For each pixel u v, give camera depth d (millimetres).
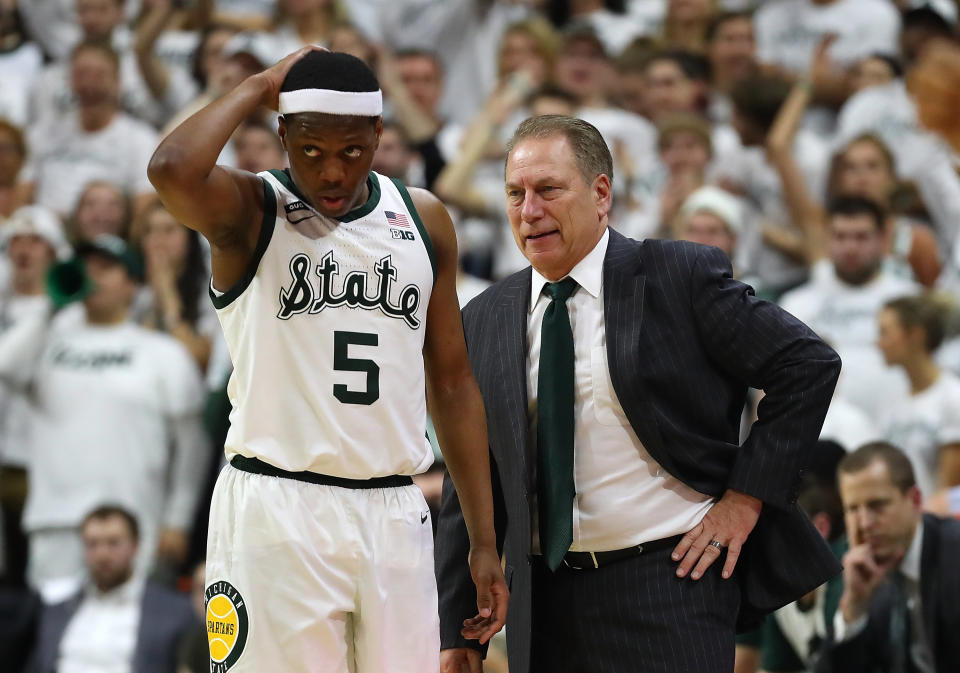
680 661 11742
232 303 10578
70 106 30266
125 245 25984
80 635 21188
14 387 24047
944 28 28312
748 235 25594
